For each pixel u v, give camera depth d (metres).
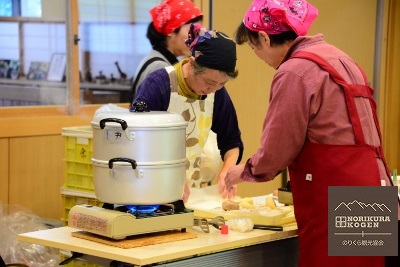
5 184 3.93
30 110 4.08
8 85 4.07
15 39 4.10
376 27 6.17
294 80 2.27
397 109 6.38
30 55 4.16
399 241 2.42
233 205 2.71
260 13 2.39
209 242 2.28
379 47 6.18
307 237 2.38
